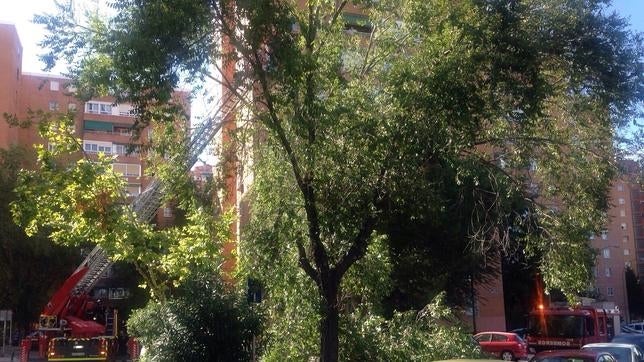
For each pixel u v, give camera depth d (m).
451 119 10.56
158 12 9.16
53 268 46.12
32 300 46.94
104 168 12.79
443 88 10.38
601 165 12.52
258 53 10.07
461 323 14.62
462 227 24.97
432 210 12.12
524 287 44.97
